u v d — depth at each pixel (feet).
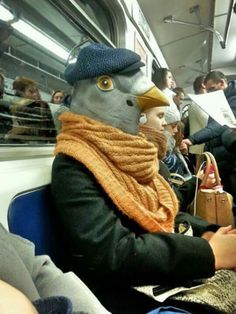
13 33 4.07
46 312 1.29
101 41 6.96
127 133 3.34
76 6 5.54
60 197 2.84
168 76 10.52
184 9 12.76
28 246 2.19
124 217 3.03
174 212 3.61
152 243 2.79
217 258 2.93
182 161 7.82
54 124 4.87
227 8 13.94
